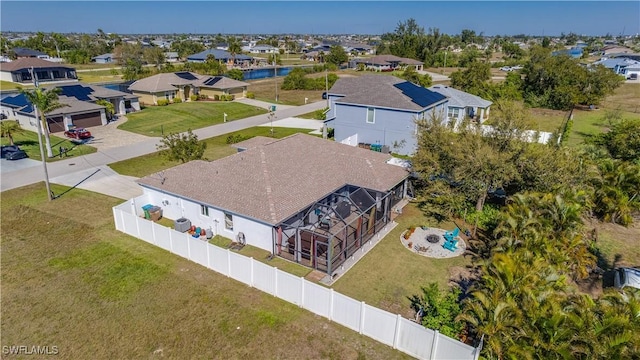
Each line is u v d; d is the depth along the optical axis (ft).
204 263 69.10
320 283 64.80
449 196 82.23
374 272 67.97
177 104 229.04
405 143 135.44
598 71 222.07
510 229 63.93
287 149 92.94
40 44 493.77
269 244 72.64
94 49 516.73
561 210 66.95
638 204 84.17
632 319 43.78
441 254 73.56
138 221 77.10
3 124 135.95
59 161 126.00
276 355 50.42
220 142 153.89
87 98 183.21
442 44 505.25
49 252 73.77
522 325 43.24
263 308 58.75
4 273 67.10
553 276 50.01
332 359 49.93
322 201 80.79
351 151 100.22
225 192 77.25
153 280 65.31
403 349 51.03
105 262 70.44
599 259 71.67
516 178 81.10
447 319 51.49
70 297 61.11
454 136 85.20
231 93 252.21
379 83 154.30
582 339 40.32
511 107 85.35
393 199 94.73
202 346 51.85
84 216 88.38
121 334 53.83
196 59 445.37
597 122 185.06
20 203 94.63
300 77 304.50
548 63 236.22
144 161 127.24
